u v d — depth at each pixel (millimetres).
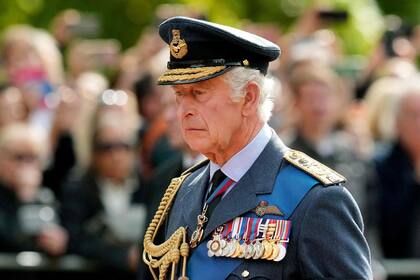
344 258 15109
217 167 16125
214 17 41875
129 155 27438
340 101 28797
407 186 27625
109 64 34062
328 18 33938
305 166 15711
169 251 16172
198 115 15422
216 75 15289
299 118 26672
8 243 26406
